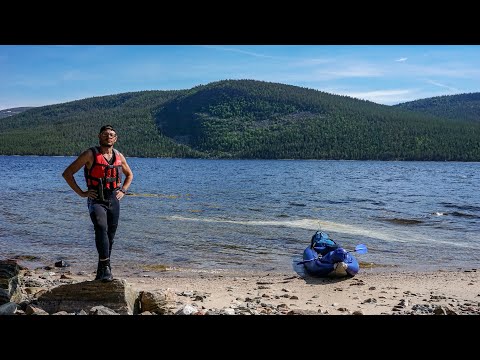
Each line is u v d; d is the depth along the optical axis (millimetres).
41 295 6348
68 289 6340
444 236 16703
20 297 7027
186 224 18359
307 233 16656
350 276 10656
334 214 22406
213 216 20938
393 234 16969
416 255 13516
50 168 78812
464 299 8516
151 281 9781
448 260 12898
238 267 11586
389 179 61750
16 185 38719
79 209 22141
